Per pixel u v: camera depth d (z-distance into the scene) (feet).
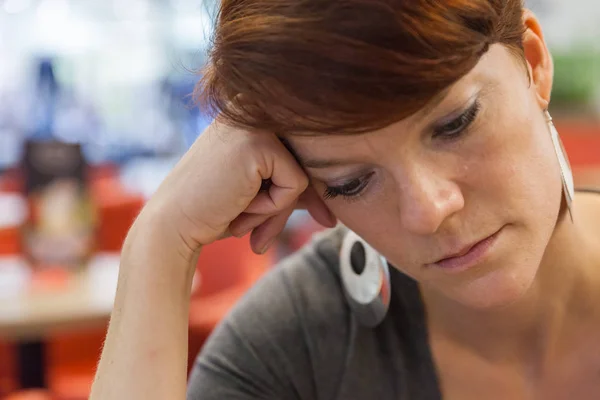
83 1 13.79
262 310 3.02
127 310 2.60
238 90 1.93
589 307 2.64
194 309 6.79
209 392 2.96
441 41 1.73
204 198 2.56
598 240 2.69
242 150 2.45
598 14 12.94
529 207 2.15
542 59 2.29
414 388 2.83
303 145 2.07
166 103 13.76
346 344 2.90
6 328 5.82
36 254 6.73
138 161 13.73
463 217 2.12
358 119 1.79
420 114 1.90
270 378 2.95
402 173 2.02
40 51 13.69
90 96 13.79
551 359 2.73
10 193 11.82
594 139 12.28
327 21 1.71
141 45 13.99
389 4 1.68
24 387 6.86
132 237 2.69
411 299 2.83
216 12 2.08
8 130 13.25
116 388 2.50
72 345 7.57
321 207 2.63
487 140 2.03
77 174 6.75
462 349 2.78
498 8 1.93
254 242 2.74
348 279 2.86
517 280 2.22
